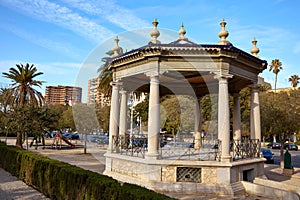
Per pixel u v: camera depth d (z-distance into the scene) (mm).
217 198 7344
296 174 12000
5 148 12141
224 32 8789
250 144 9805
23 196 7355
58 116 21969
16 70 21906
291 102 14164
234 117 11328
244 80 10219
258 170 9453
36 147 23609
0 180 9633
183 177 7941
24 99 22375
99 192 4980
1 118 22734
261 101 15578
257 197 7738
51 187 7078
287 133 13828
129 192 4320
